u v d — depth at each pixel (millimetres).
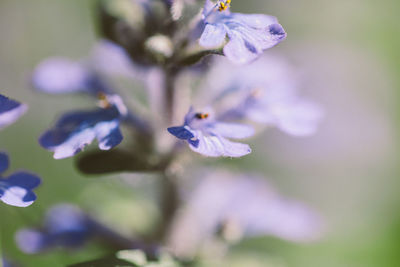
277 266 177
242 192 179
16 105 133
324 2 261
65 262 172
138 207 177
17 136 208
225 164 199
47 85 165
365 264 214
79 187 197
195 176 180
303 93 243
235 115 152
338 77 248
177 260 149
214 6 135
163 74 152
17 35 231
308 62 250
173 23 144
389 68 248
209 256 167
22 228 167
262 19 135
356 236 222
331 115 240
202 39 129
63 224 166
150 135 153
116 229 167
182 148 151
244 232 175
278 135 232
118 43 148
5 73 228
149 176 180
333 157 234
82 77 167
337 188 233
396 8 257
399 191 235
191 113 136
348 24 260
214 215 173
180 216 167
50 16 236
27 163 204
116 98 143
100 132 138
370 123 240
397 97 244
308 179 232
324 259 212
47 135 138
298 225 178
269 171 228
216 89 164
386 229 225
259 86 159
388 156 238
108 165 147
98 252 167
